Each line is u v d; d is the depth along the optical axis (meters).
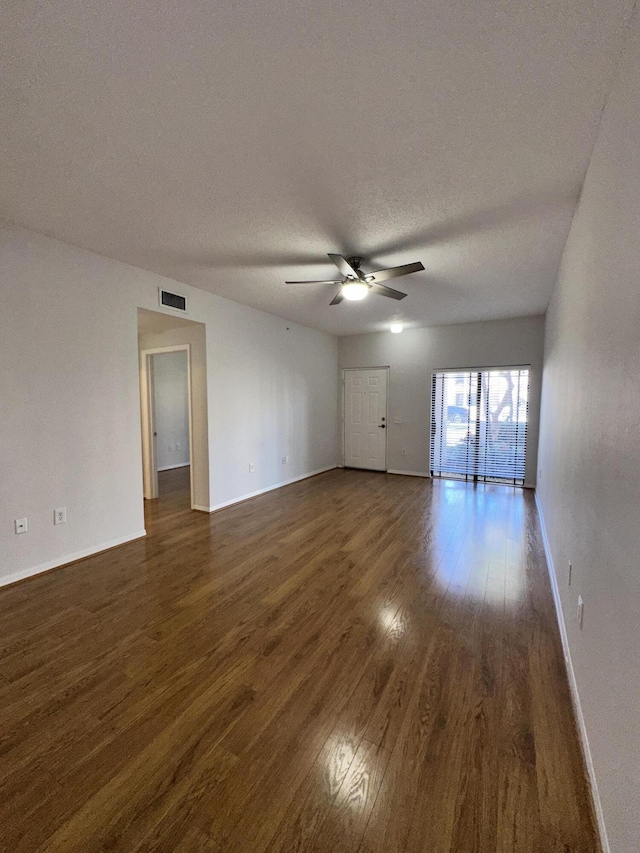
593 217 1.76
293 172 2.02
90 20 1.20
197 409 4.39
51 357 2.86
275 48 1.30
